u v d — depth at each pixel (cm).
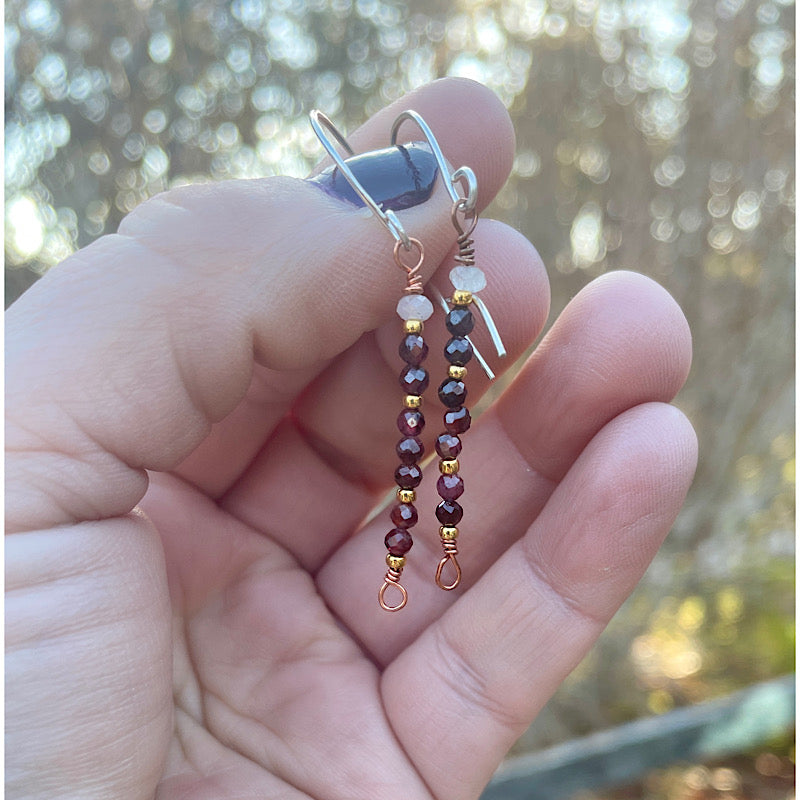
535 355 11
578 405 10
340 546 12
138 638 9
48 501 9
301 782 10
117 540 9
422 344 10
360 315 10
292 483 12
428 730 10
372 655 12
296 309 9
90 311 9
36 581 8
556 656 10
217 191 9
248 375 10
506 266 11
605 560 10
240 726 10
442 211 10
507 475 11
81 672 8
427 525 12
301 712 11
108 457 9
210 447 11
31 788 8
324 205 10
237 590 11
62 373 9
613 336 10
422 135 11
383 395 12
